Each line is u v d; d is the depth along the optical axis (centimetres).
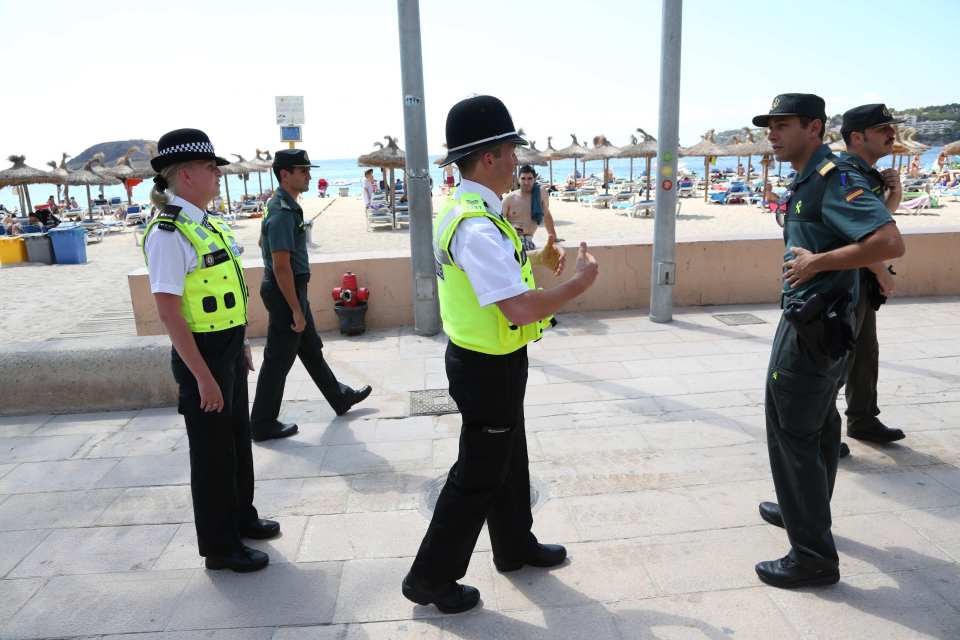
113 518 341
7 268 1521
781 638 237
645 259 727
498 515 271
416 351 615
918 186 2845
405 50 605
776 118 258
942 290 739
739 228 1808
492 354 225
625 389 496
